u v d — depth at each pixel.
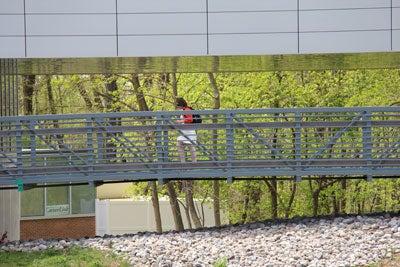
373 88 59.72
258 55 40.44
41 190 70.44
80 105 69.69
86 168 37.38
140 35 39.91
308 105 58.31
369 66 47.84
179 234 35.72
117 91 59.88
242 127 36.59
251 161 36.78
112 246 33.62
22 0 39.59
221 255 30.98
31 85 66.00
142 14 39.88
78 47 39.78
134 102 60.97
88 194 72.62
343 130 36.53
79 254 32.03
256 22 40.09
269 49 40.12
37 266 29.84
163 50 39.97
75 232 72.19
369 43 40.09
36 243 35.47
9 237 47.09
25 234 69.81
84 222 72.50
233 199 64.19
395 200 63.59
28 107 66.31
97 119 36.75
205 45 40.00
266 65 45.81
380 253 29.81
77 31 39.78
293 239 32.59
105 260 30.69
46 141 36.50
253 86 58.19
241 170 36.78
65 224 71.69
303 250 30.86
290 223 36.31
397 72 59.88
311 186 59.88
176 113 36.53
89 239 35.84
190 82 60.81
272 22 40.09
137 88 59.47
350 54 40.94
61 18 39.72
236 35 40.06
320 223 35.34
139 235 36.34
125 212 85.25
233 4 40.03
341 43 40.12
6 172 36.84
